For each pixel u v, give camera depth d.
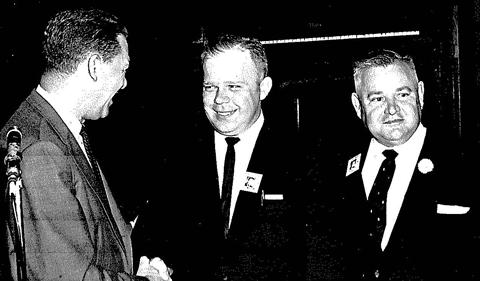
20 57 3.96
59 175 1.43
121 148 4.50
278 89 4.30
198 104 4.45
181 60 4.53
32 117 1.51
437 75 4.03
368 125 2.07
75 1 4.18
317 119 4.24
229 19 4.41
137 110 4.54
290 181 2.19
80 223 1.43
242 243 2.12
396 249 1.98
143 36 4.55
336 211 2.10
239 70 2.12
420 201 2.01
